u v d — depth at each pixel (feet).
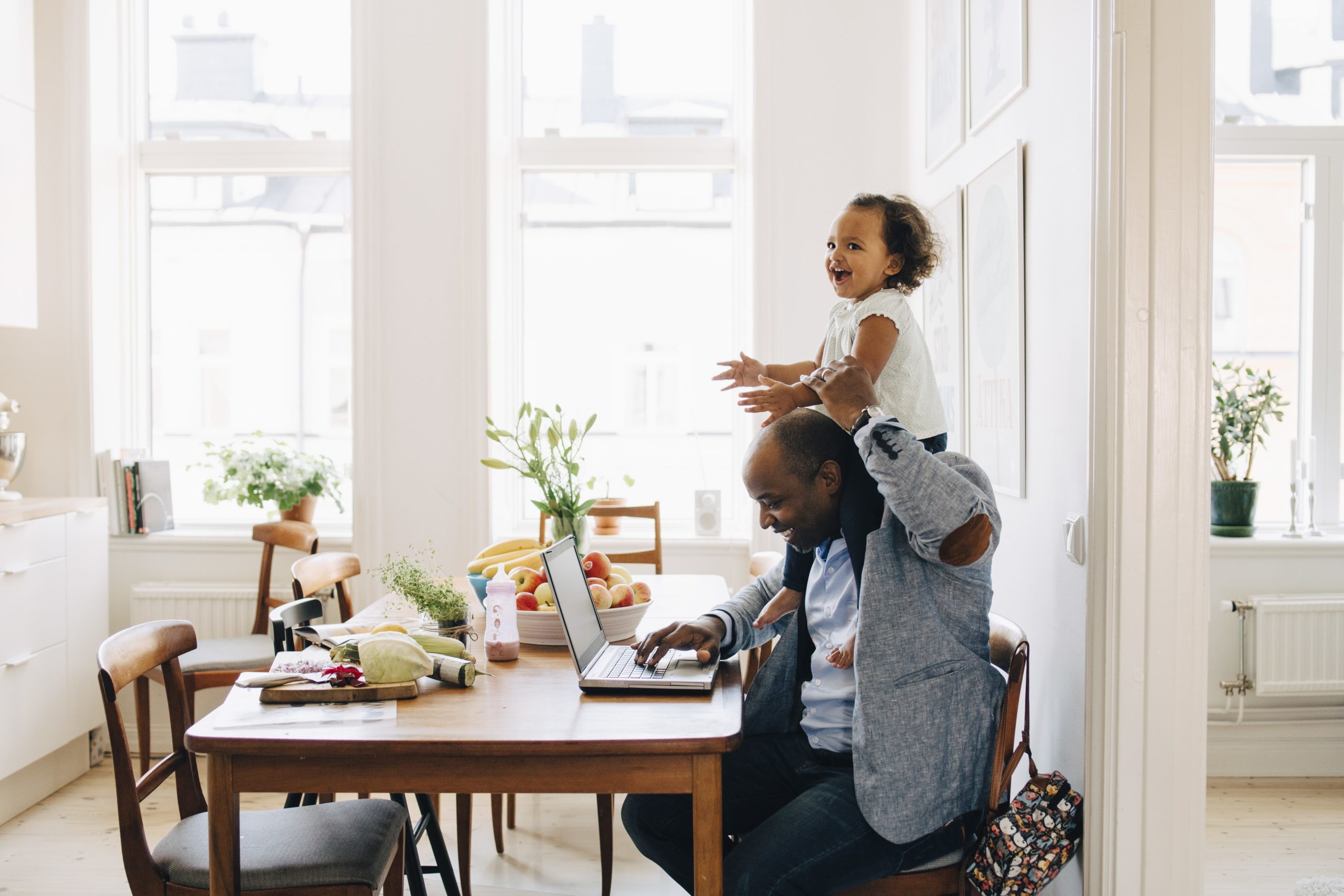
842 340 6.59
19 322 10.73
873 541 5.11
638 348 12.89
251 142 12.51
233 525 12.59
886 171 11.64
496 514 11.98
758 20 11.57
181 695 6.14
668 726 4.71
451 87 11.64
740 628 6.15
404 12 11.64
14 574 9.42
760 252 11.64
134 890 5.27
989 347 8.09
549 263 12.85
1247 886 8.43
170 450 12.86
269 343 12.84
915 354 6.23
